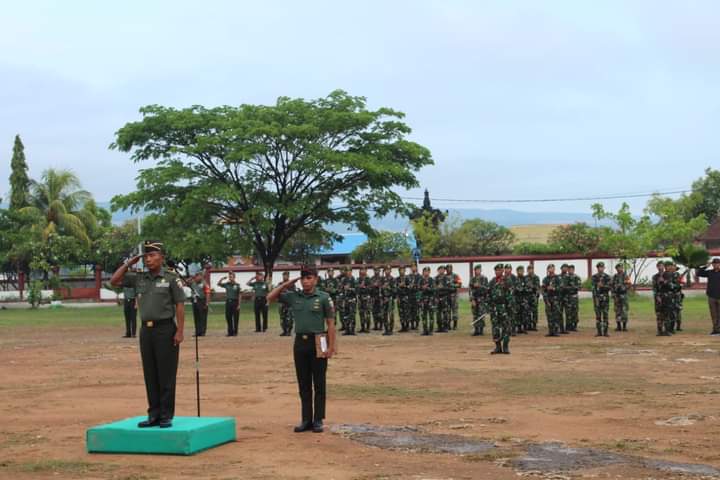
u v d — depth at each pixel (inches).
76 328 1466.5
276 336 1219.9
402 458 406.6
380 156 2062.0
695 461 392.5
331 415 534.6
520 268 1160.2
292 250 2898.6
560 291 1118.4
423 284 1175.0
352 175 2107.5
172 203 2057.1
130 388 684.7
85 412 567.2
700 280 2379.4
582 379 683.4
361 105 2123.5
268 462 401.7
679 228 2081.7
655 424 484.1
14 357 967.0
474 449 424.2
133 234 2726.4
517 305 1146.7
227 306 1242.0
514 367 775.1
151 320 436.5
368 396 613.0
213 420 450.6
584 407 548.1
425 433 469.1
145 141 2087.8
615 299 1170.0
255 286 1307.8
